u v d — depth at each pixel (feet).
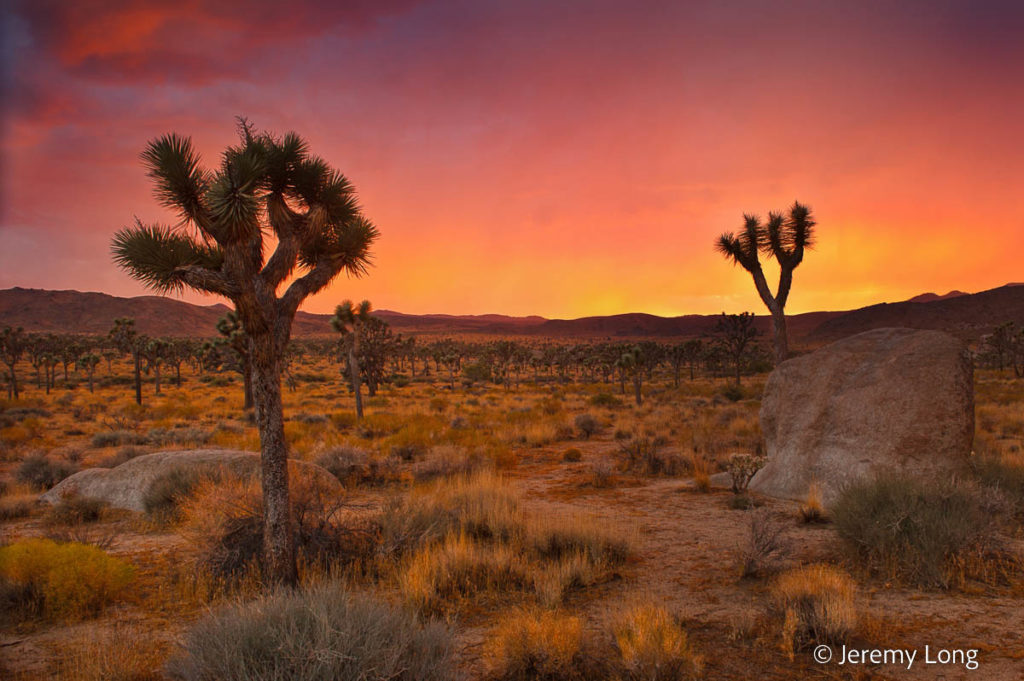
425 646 14.06
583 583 24.08
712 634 18.85
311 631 13.26
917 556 23.36
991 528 25.82
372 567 25.81
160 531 35.06
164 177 20.39
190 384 299.79
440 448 59.52
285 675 12.45
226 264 20.92
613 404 154.92
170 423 114.21
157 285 21.06
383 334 206.49
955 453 35.06
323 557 25.43
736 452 59.77
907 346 38.96
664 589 23.50
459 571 23.99
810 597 19.76
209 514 29.99
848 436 38.65
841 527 26.43
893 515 24.86
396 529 28.50
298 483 31.68
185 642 14.92
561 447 77.92
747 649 17.63
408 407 159.53
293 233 23.13
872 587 22.39
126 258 20.58
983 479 34.12
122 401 193.26
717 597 22.34
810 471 39.91
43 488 53.88
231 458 43.73
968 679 15.35
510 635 16.85
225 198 19.45
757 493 42.65
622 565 26.94
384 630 13.61
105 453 80.94
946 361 36.40
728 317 207.21
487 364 383.04
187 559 27.99
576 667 16.33
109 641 18.52
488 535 31.53
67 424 125.59
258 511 27.78
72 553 22.66
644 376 322.34
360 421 107.86
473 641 18.65
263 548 24.77
